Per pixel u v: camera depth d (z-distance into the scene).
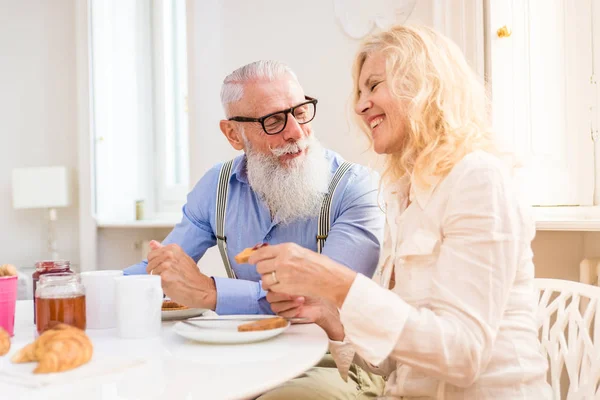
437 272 1.06
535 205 2.34
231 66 3.12
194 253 1.86
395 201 1.33
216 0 3.14
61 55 3.95
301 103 1.67
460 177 1.09
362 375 1.51
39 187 3.69
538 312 1.50
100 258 3.73
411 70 1.21
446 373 0.99
